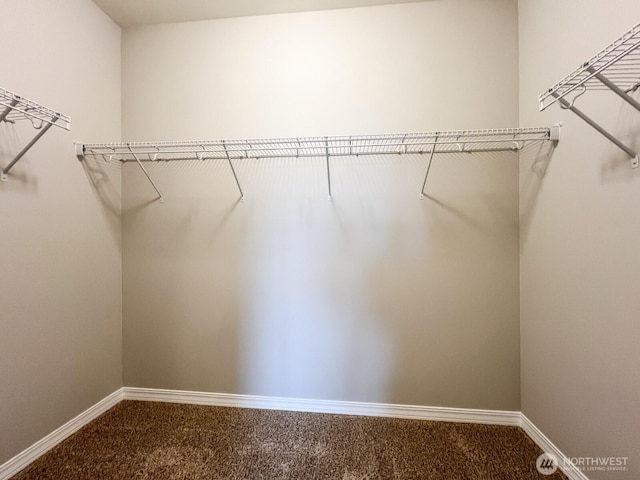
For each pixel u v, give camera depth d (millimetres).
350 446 1545
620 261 1046
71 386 1629
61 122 1571
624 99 948
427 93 1776
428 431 1672
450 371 1782
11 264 1331
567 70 1300
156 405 1928
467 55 1747
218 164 1931
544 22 1464
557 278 1386
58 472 1359
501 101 1727
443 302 1784
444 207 1773
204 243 1940
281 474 1357
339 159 1847
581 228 1231
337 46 1839
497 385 1746
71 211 1634
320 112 1851
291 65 1872
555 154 1399
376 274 1829
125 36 1966
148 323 1975
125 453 1484
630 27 995
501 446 1540
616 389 1065
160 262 1962
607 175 1102
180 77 1942
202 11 1858
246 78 1904
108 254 1887
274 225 1897
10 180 1327
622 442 1042
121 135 1968
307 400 1879
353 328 1850
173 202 1953
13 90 1335
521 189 1689
